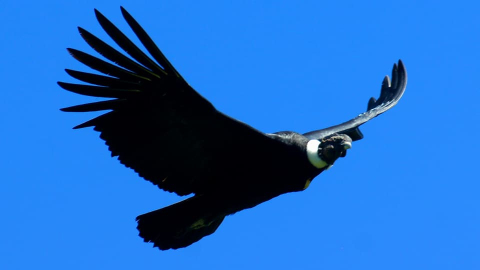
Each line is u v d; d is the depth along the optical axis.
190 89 13.45
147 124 13.98
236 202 15.04
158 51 13.04
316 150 14.85
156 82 13.52
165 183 14.62
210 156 14.48
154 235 14.98
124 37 13.07
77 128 13.85
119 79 13.59
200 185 14.79
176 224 14.92
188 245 15.29
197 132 14.10
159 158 14.34
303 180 15.10
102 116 13.88
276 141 14.48
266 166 14.67
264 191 15.03
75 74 13.55
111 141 14.09
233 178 14.74
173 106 13.76
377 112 17.88
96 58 13.42
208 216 15.01
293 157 14.73
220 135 14.17
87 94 13.71
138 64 13.38
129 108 13.87
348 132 17.30
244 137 14.25
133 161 14.29
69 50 13.34
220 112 13.70
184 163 14.48
